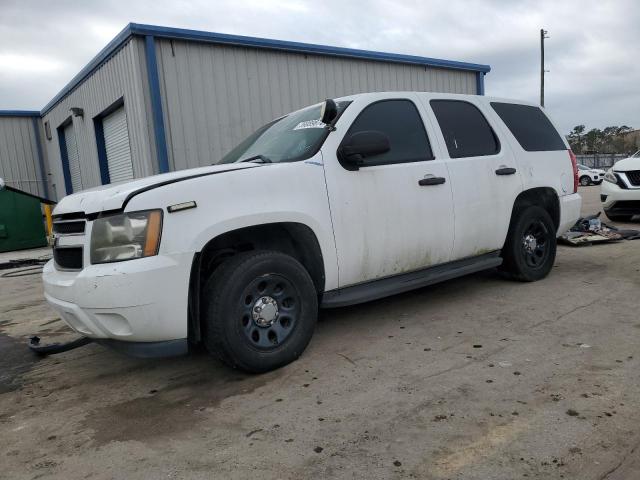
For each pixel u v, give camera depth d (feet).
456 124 15.26
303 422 8.95
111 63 36.19
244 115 36.55
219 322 10.37
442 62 47.85
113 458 8.23
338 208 12.06
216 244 11.35
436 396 9.59
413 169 13.51
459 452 7.74
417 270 13.99
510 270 17.19
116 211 9.86
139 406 10.13
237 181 10.69
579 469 7.19
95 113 42.11
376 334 13.26
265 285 11.03
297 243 12.14
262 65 37.22
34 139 61.67
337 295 12.51
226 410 9.63
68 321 10.71
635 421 8.32
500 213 15.70
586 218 26.78
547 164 17.47
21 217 38.99
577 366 10.55
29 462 8.27
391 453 7.82
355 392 9.98
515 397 9.36
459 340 12.48
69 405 10.43
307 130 13.06
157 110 32.65
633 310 14.06
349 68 41.98
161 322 9.74
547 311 14.34
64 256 11.05
